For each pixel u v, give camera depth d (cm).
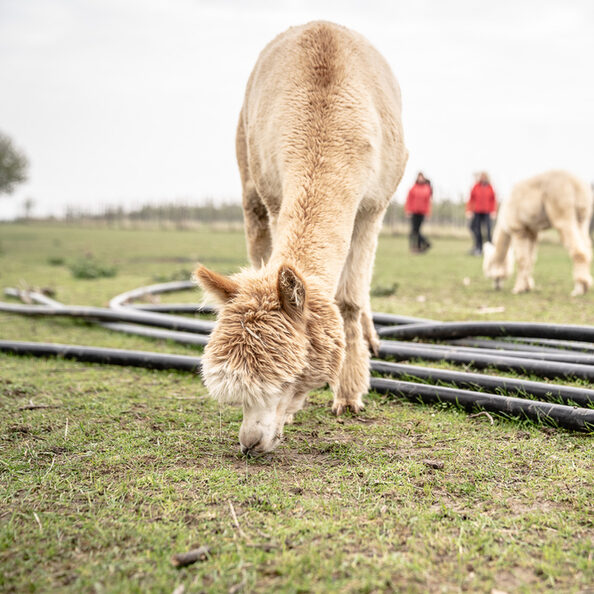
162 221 4759
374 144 387
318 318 295
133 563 216
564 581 202
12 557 222
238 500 267
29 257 1780
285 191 368
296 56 406
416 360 513
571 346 505
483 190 1694
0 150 4978
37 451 329
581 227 920
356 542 229
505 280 1134
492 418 372
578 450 317
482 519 245
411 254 1847
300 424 381
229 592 197
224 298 284
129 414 399
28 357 573
